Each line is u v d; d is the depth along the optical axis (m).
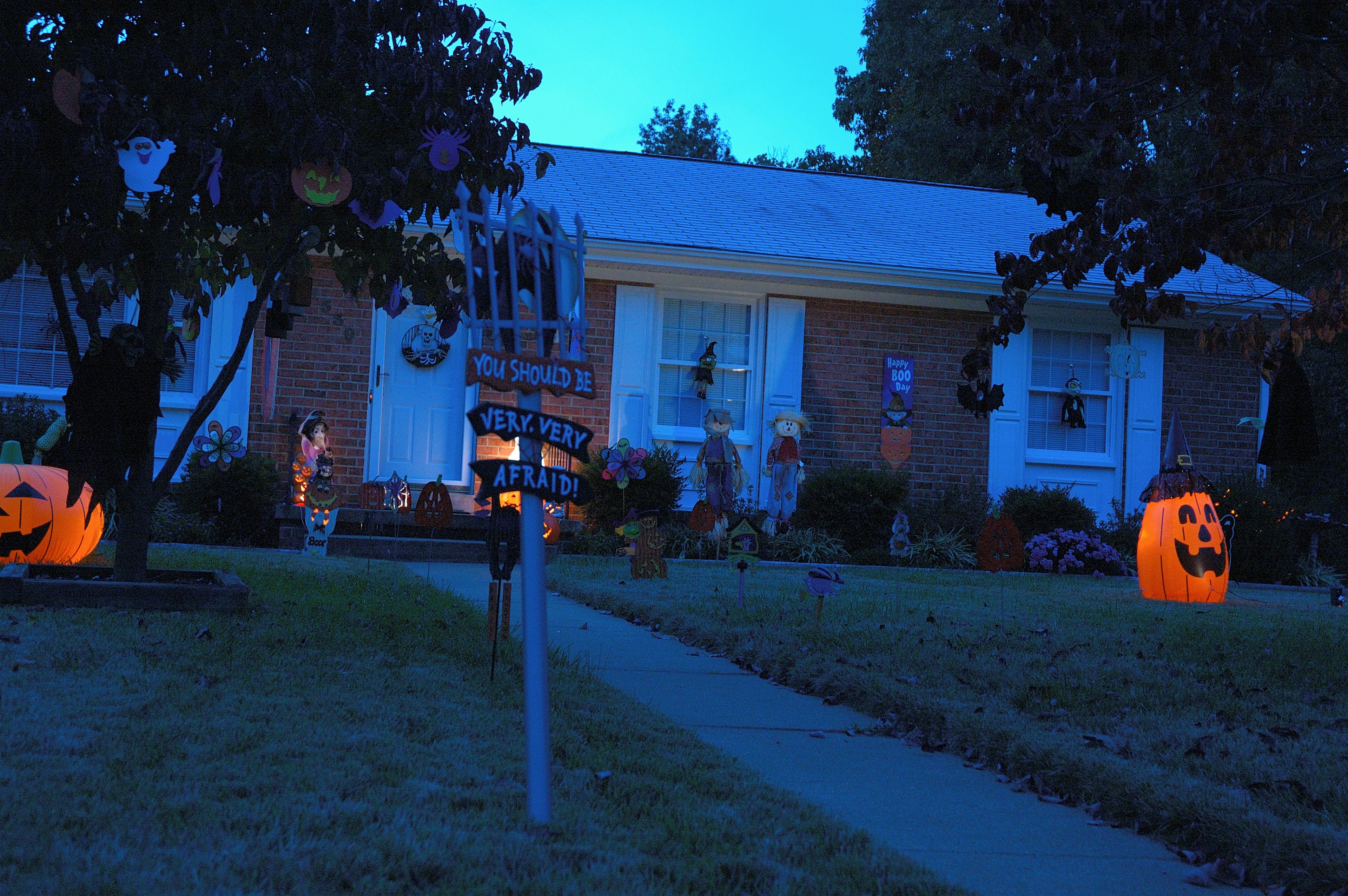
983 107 7.52
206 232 6.94
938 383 17.64
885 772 4.66
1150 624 9.45
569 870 2.94
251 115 5.78
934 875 3.28
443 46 6.21
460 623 7.38
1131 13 5.75
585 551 15.09
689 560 14.92
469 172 6.55
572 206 17.53
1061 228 7.81
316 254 15.08
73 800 3.14
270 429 15.02
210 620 6.34
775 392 17.12
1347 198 7.91
